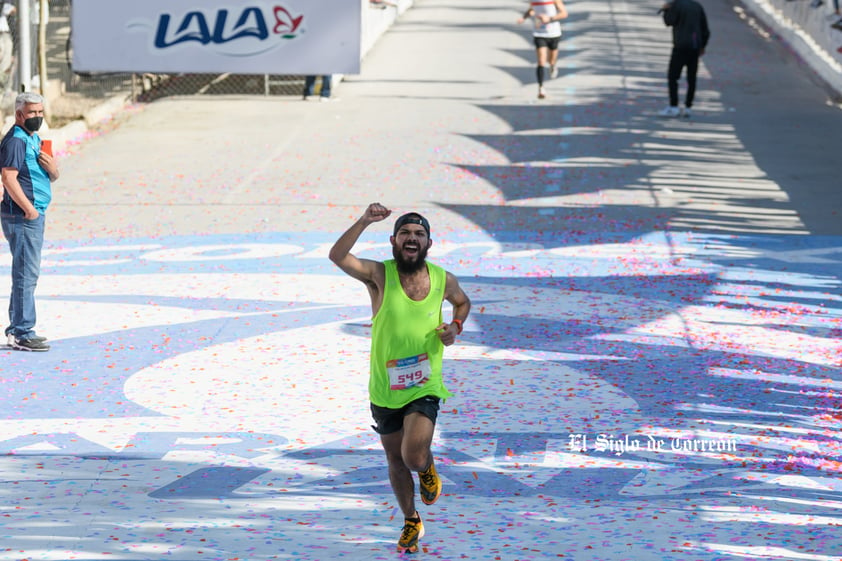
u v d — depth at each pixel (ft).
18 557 69.05
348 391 115.65
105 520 78.33
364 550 72.28
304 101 290.15
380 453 97.66
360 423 105.91
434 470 73.67
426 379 72.95
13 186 125.08
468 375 119.96
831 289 155.22
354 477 91.25
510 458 95.86
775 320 140.67
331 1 187.32
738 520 78.23
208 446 99.50
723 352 127.65
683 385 116.16
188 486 88.43
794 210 198.80
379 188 214.07
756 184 215.92
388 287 72.43
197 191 212.84
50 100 286.46
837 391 114.21
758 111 278.87
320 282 159.84
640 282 158.40
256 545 72.74
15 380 119.55
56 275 164.66
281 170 227.40
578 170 225.97
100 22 195.62
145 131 262.88
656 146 244.63
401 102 287.07
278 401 112.47
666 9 268.82
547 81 312.91
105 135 260.42
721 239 181.68
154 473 91.97
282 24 188.03
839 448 97.71
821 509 81.46
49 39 294.46
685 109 271.69
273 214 198.18
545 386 116.16
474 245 179.11
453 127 261.65
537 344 130.93
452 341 73.15
